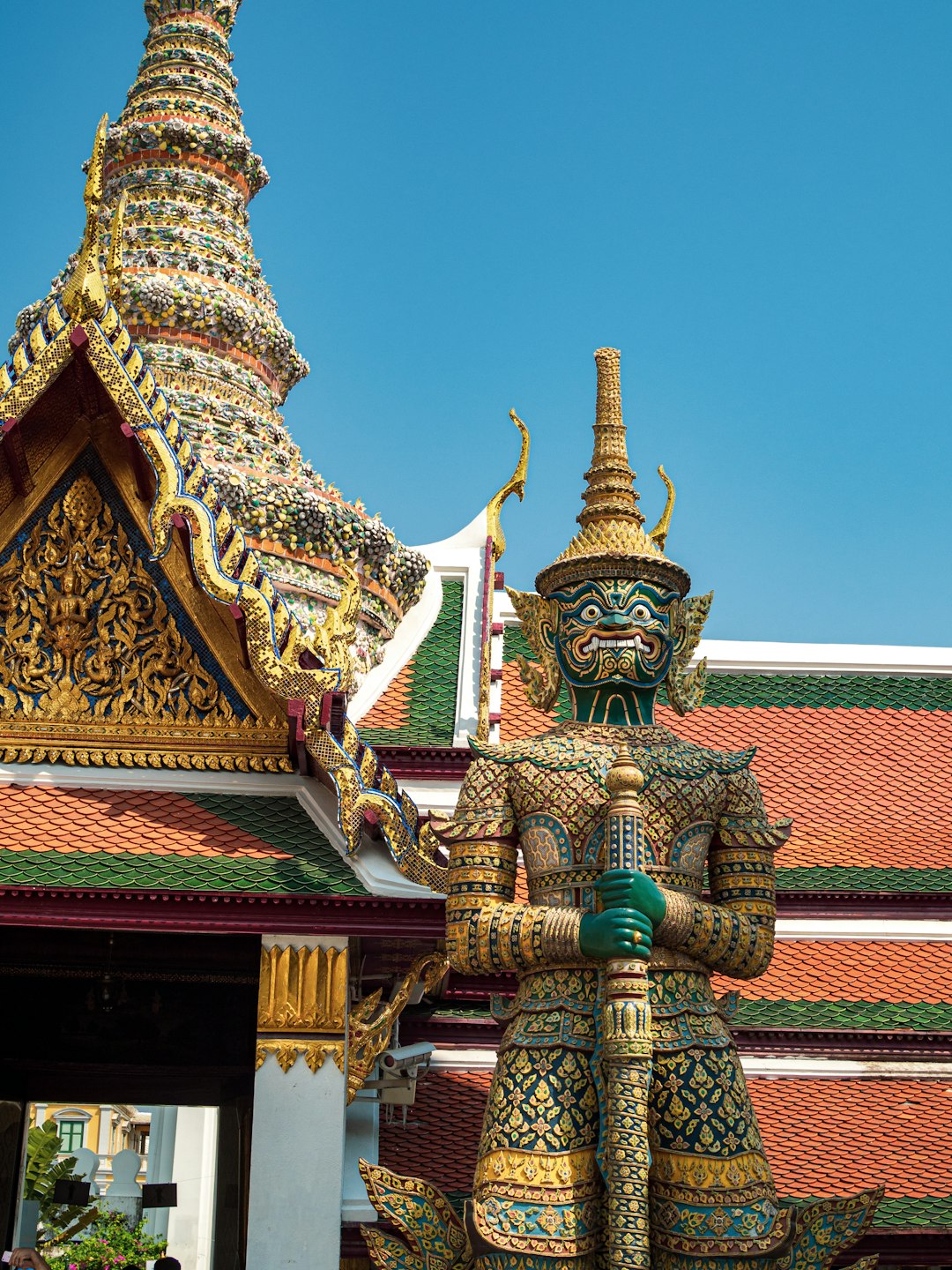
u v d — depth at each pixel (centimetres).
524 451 1175
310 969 1072
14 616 1192
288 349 2003
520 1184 859
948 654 1862
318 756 1098
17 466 1179
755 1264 852
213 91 2141
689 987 912
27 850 1090
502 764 966
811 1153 1240
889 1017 1409
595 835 930
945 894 1530
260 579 1143
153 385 1179
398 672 1720
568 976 905
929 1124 1290
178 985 1460
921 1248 1120
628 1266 809
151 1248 3328
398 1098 1193
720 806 967
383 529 1738
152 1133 3183
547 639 1049
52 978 1421
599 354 1094
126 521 1202
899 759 1747
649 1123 884
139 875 1073
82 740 1166
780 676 1841
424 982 1159
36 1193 3578
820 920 1522
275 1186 1020
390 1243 932
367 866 1083
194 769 1159
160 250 1955
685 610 1071
